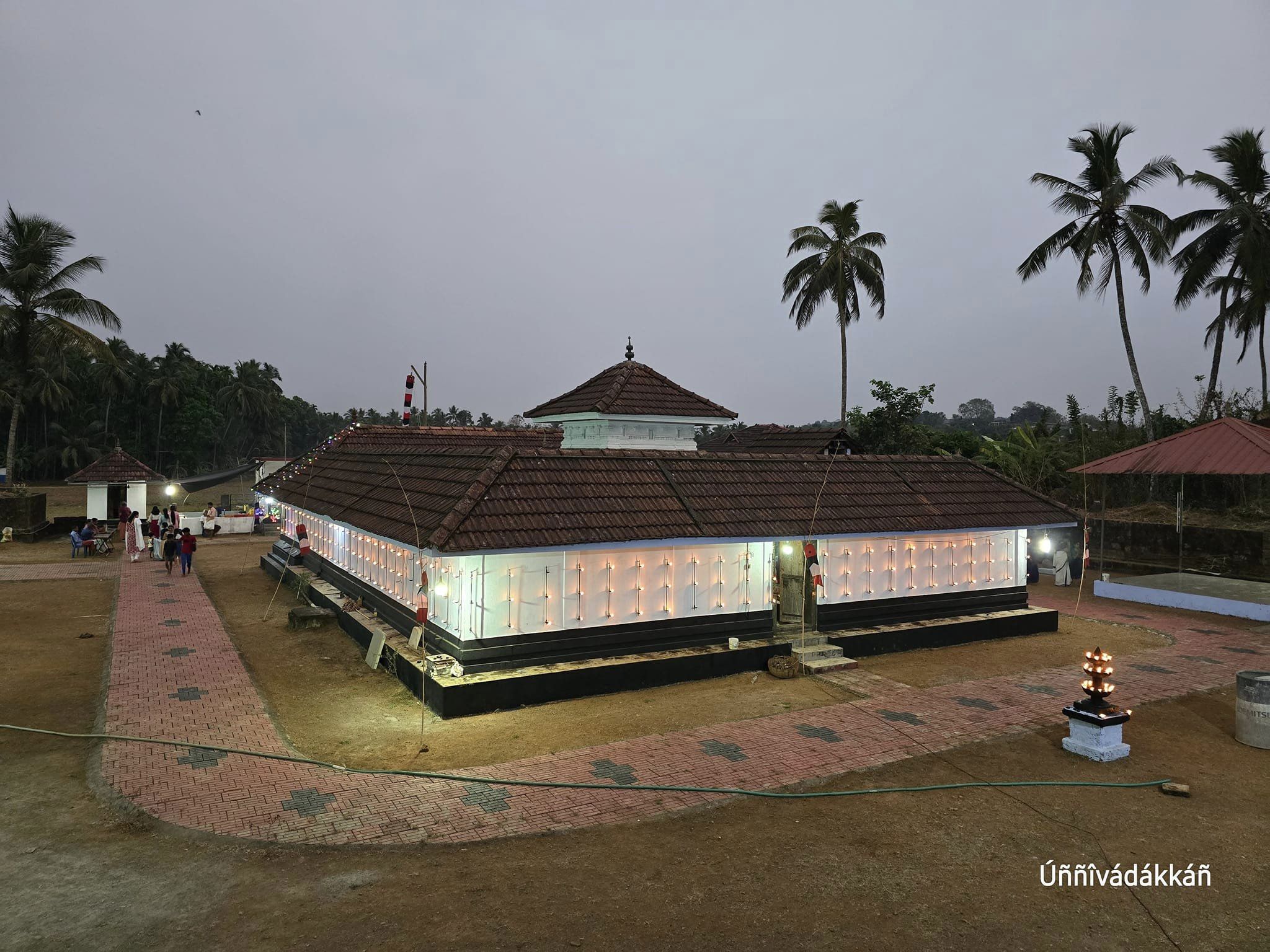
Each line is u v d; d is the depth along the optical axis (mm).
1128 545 26516
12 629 16281
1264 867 7090
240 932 5898
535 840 7500
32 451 73500
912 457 17844
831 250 39656
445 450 15742
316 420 120188
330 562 20031
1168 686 13062
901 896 6543
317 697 12242
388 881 6680
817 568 13977
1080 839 7613
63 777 8852
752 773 9195
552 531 11914
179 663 13656
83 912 6145
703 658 13164
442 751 9875
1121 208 30422
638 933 5938
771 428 35062
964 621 16016
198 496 65250
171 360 84188
